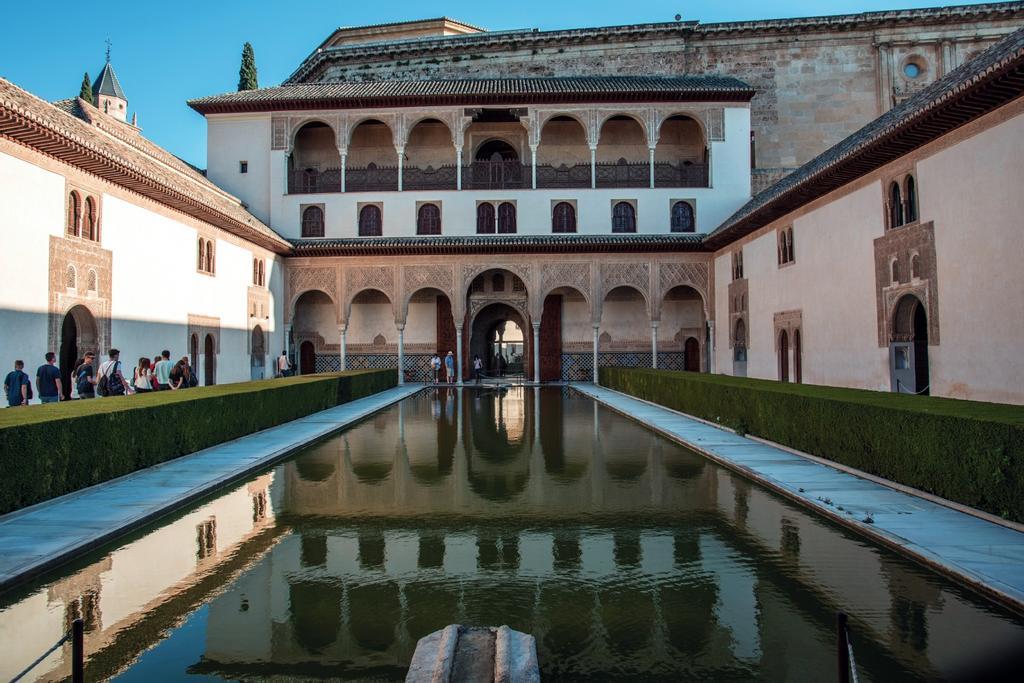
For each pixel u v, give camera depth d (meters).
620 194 23.33
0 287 10.38
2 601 4.20
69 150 11.36
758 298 18.61
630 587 4.41
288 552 5.16
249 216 21.09
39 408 7.65
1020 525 5.15
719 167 23.27
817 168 14.45
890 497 6.41
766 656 3.45
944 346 10.47
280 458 9.19
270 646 3.61
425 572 4.72
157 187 13.94
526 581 4.54
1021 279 8.79
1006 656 3.34
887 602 4.08
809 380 15.40
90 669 3.36
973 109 9.44
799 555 4.97
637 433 11.81
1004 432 5.28
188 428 8.94
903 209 11.64
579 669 3.36
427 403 18.00
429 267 23.05
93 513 5.91
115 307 13.46
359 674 3.32
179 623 3.91
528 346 24.92
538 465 8.75
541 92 22.72
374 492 7.19
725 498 6.80
